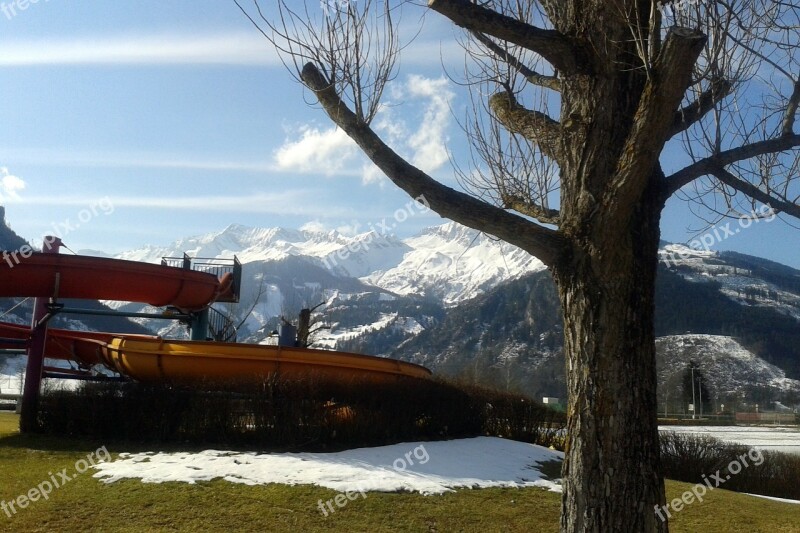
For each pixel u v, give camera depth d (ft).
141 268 52.34
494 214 17.30
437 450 44.88
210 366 48.93
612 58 17.66
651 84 15.19
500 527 33.86
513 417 57.41
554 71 22.34
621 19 17.78
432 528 32.96
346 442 44.11
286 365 49.55
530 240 17.28
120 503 32.09
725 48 19.54
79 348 61.67
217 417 42.98
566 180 18.21
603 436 16.30
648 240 17.31
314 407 43.47
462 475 40.81
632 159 15.70
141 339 51.11
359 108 18.44
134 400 42.93
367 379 47.06
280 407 43.16
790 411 190.70
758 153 18.93
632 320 16.71
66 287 50.37
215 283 57.82
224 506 32.65
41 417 44.75
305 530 31.12
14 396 109.70
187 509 31.96
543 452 51.34
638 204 17.31
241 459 39.01
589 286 16.78
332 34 18.67
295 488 35.37
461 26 17.80
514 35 17.74
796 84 18.62
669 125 15.52
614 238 16.58
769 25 19.71
